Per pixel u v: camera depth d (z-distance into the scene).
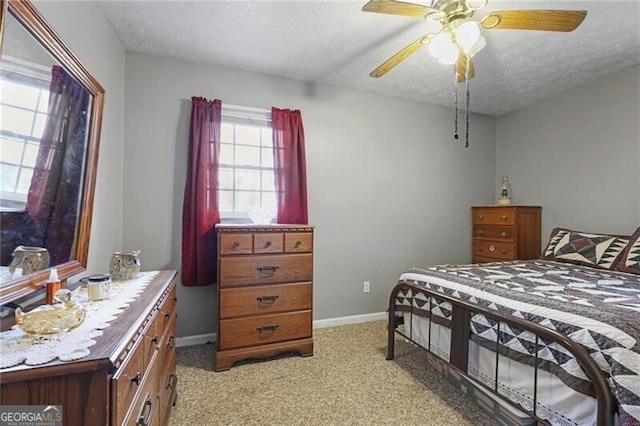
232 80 2.84
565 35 2.25
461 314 1.83
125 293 1.33
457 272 2.29
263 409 1.82
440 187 3.79
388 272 3.53
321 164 3.21
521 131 3.77
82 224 1.49
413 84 3.17
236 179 2.91
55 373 0.69
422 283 2.22
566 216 3.30
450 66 2.78
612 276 2.19
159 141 2.64
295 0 1.91
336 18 2.09
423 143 3.69
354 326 3.25
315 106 3.17
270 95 2.97
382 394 1.98
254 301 2.39
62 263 1.31
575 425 1.24
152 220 2.63
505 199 3.68
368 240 3.44
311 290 2.56
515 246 3.36
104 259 2.07
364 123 3.40
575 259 2.69
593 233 3.02
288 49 2.50
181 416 1.75
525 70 2.82
